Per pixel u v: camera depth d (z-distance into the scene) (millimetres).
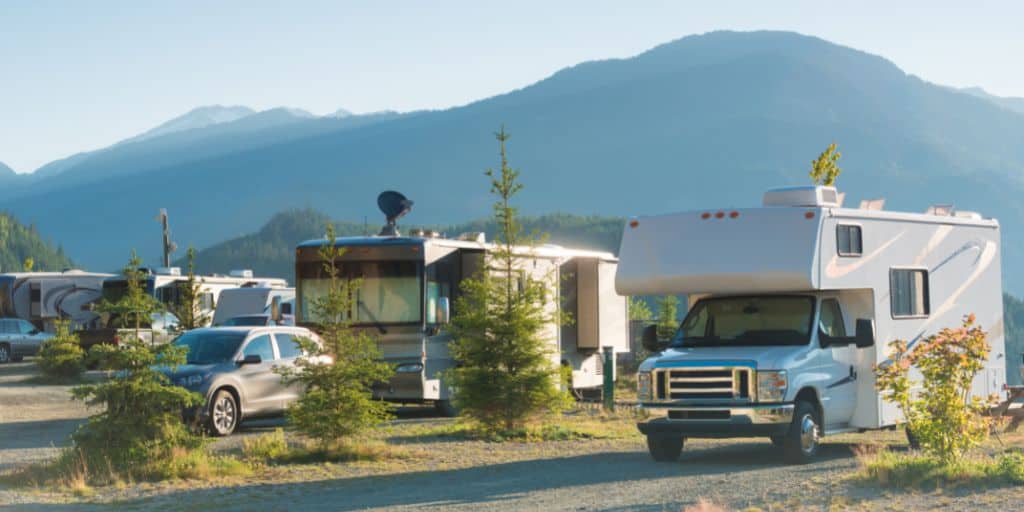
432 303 22172
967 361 13102
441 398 22266
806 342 15086
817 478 12648
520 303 19719
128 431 14695
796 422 14648
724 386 14555
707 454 16516
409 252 22000
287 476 14609
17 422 22953
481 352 19266
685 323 15977
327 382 16438
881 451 14445
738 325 15602
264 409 19828
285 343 20516
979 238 18250
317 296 22312
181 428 15188
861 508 10633
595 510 11125
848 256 15516
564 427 19938
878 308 16000
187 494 13203
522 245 19922
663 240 15891
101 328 38188
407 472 14906
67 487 13672
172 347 15188
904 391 13422
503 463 15688
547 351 19797
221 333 20109
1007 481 11812
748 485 12430
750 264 15211
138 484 13984
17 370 39562
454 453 16844
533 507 11531
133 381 14789
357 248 22250
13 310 48281
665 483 12977
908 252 16672
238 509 12148
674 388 14805
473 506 11781
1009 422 18219
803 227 15109
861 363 15961
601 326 27016
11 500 12789
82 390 14734
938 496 11172
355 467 15383
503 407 19062
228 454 16359
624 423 21578
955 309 17609
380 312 22031
